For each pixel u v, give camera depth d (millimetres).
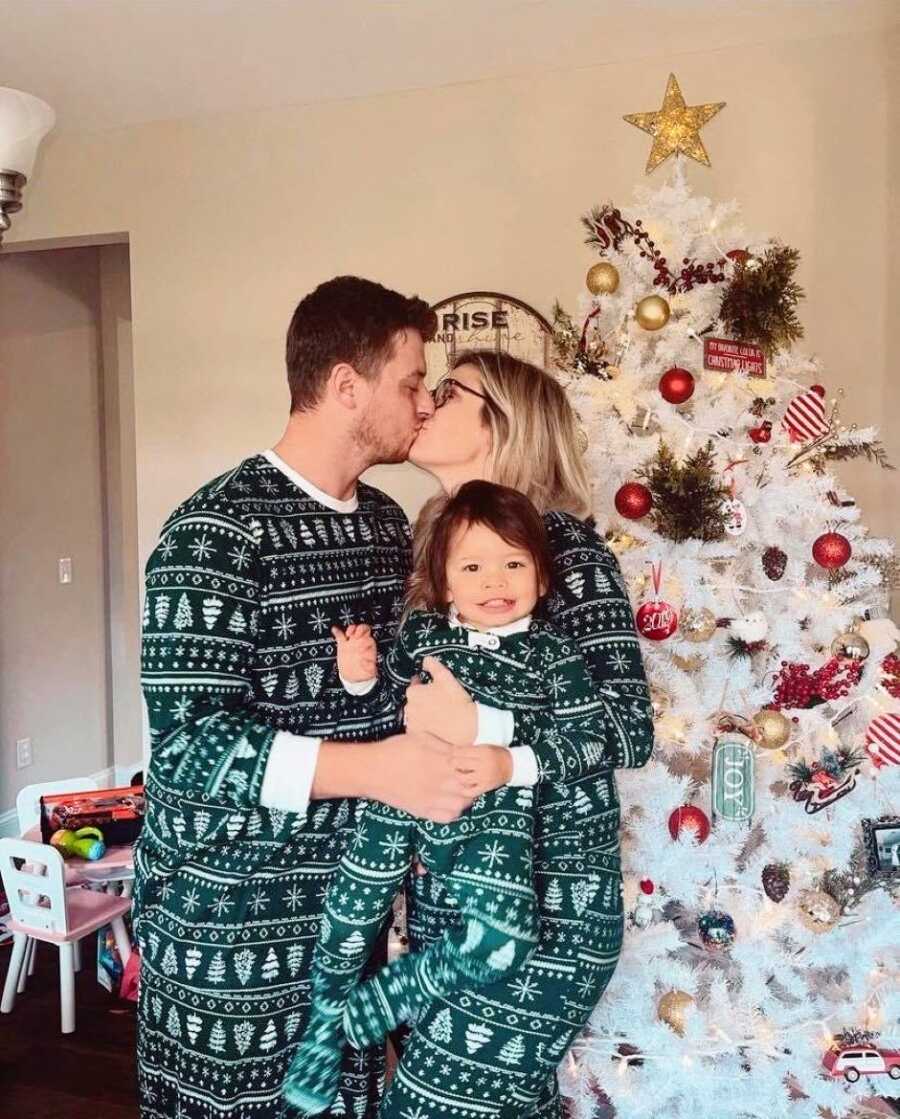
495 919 1261
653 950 1831
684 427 1890
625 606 1443
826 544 1859
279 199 3291
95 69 2924
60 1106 2381
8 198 1974
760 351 1930
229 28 2660
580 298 2029
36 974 3051
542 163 3029
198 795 1266
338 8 2555
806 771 1863
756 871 1906
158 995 1350
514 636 1380
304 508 1354
